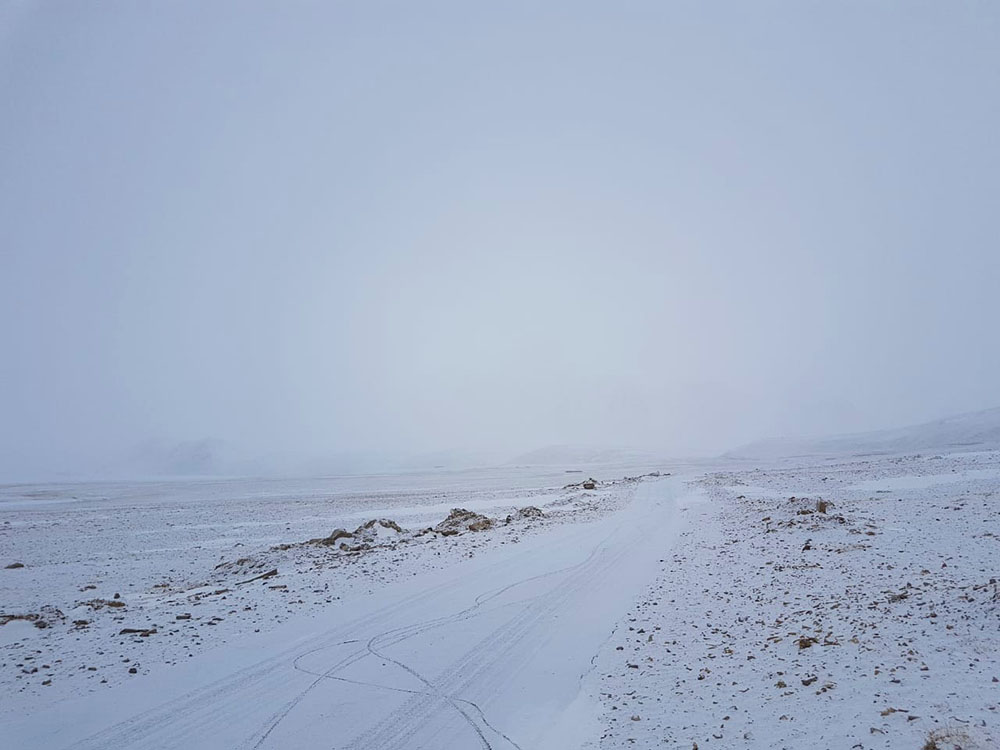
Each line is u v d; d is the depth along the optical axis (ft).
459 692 35.24
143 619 53.83
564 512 129.80
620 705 31.22
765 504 110.32
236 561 85.76
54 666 41.57
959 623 33.37
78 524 164.96
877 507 93.20
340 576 66.85
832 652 32.58
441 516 150.00
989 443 307.58
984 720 21.81
